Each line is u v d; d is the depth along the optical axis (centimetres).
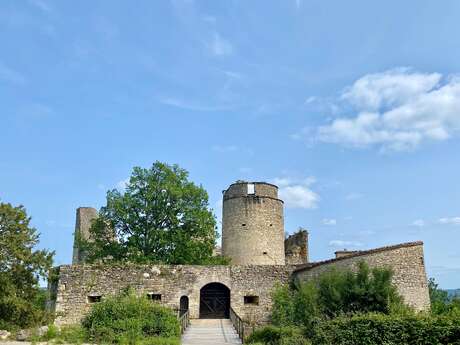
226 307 2997
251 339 1983
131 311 2234
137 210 3762
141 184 3822
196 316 2898
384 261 2467
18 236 2372
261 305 2927
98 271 2905
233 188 3944
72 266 2900
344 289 2264
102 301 2494
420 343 1417
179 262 3644
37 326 2211
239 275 2970
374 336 1542
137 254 3525
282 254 3894
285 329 1928
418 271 2508
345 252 3600
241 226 3809
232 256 3803
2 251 2342
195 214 3769
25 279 2394
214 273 2972
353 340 1611
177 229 3747
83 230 4900
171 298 2912
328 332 1736
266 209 3853
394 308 2008
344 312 2158
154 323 2119
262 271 2980
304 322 2253
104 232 3800
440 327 1378
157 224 3778
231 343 1969
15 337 2034
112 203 3766
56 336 2052
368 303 2183
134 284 2902
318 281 2572
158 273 2939
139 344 1852
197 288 2942
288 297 2719
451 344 1332
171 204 3816
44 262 2417
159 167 3875
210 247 3797
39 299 3098
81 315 2825
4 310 2256
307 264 2906
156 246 3697
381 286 2208
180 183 3881
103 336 2003
